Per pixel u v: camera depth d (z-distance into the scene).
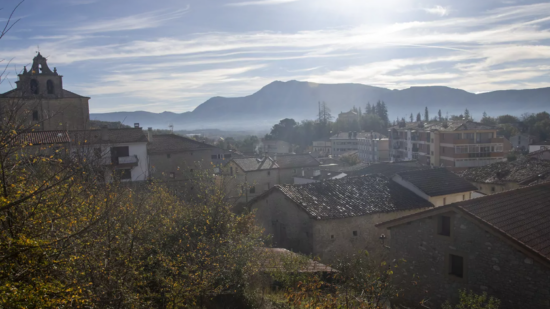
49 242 6.50
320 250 19.94
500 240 12.98
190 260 11.48
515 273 12.62
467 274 13.80
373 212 21.42
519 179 33.53
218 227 13.82
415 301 15.30
